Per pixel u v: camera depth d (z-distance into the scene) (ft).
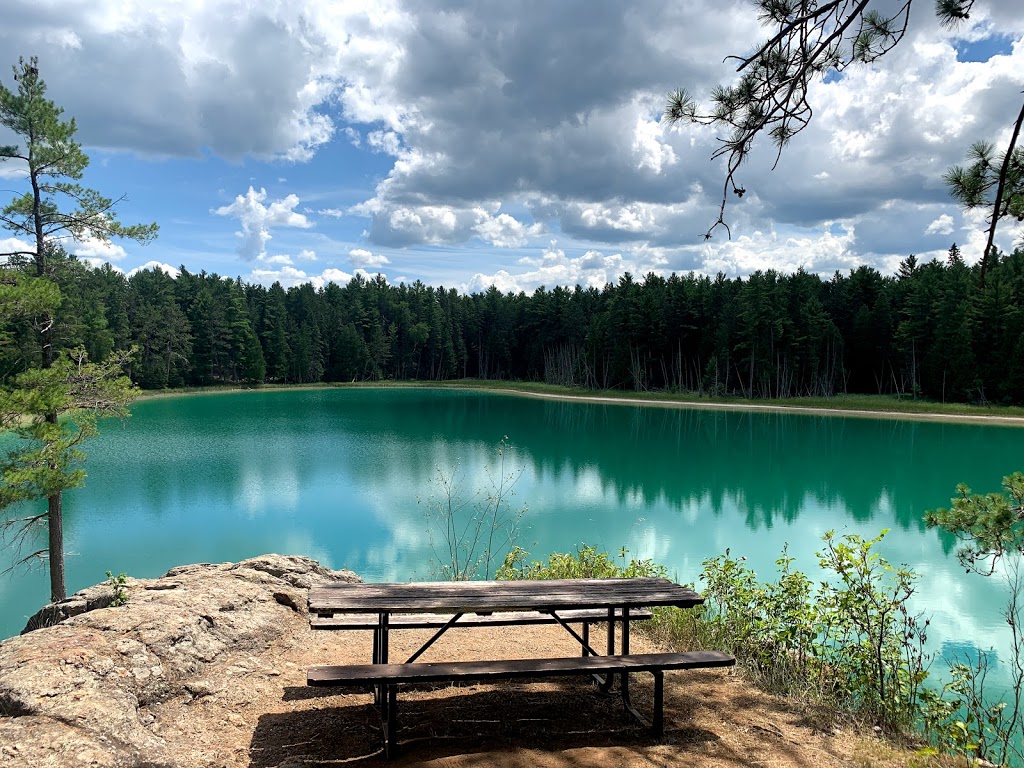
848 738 13.05
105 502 68.49
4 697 10.84
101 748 10.01
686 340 243.19
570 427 150.20
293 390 265.54
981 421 156.97
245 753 11.22
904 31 11.89
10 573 48.03
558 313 300.81
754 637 18.83
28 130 43.39
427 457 100.27
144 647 13.57
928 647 30.86
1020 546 14.38
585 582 14.32
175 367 227.40
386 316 334.65
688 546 51.93
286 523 58.85
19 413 38.19
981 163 12.59
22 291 37.63
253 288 286.87
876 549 50.34
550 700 13.98
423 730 12.24
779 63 12.21
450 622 14.19
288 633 17.04
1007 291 173.06
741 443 123.65
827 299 238.48
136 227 46.93
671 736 12.39
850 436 134.31
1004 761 13.15
